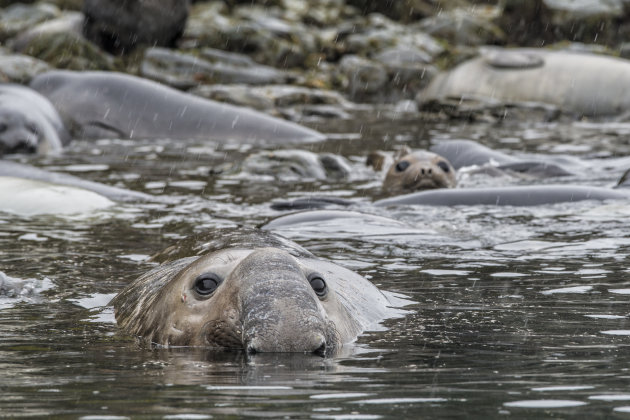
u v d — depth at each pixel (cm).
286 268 1438
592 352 1402
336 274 1862
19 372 1302
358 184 4194
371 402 1091
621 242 2591
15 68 6550
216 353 1398
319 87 8169
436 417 1023
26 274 2209
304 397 1116
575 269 2228
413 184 4081
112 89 5988
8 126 4938
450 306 1834
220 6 10281
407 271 2242
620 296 1905
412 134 6141
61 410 1068
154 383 1211
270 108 7044
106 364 1354
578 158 4866
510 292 1978
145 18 8100
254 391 1151
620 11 9831
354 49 9138
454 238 2698
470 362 1338
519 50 8019
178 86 7519
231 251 1598
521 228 2859
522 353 1402
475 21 10125
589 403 1084
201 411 1053
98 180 4031
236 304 1418
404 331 1591
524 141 5738
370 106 7981
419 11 11075
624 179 3669
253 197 3678
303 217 2973
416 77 8419
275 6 10662
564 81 7400
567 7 9925
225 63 7938
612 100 7250
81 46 7450
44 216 3064
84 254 2470
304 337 1348
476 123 6919
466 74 7669
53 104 5884
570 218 3009
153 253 2475
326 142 5703
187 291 1517
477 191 3416
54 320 1739
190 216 3169
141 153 5066
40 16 9319
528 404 1079
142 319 1630
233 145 5494
